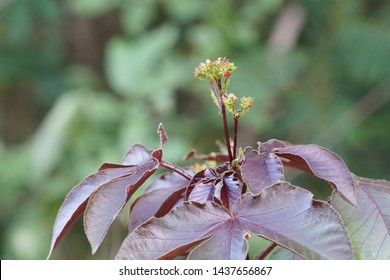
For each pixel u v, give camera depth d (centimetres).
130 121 295
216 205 91
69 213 101
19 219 328
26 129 416
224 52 331
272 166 95
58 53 393
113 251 300
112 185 98
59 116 298
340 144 348
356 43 331
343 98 342
